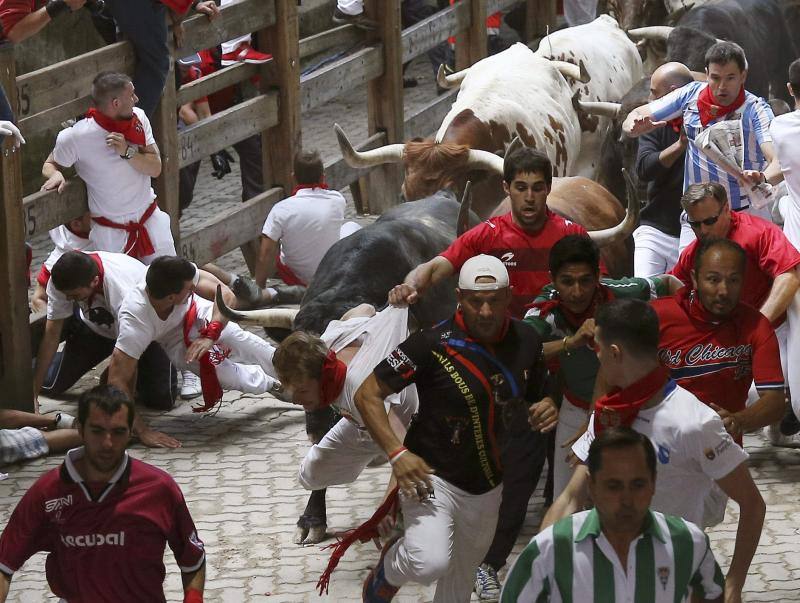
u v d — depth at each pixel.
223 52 15.23
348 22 15.88
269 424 10.76
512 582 4.95
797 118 8.98
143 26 11.77
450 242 9.30
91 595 5.87
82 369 11.08
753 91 16.28
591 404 6.29
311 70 16.08
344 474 7.61
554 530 4.90
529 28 20.03
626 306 5.71
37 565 8.41
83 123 11.16
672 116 10.11
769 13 17.03
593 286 6.77
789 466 9.44
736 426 6.11
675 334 6.48
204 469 9.84
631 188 8.56
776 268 7.62
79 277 10.17
